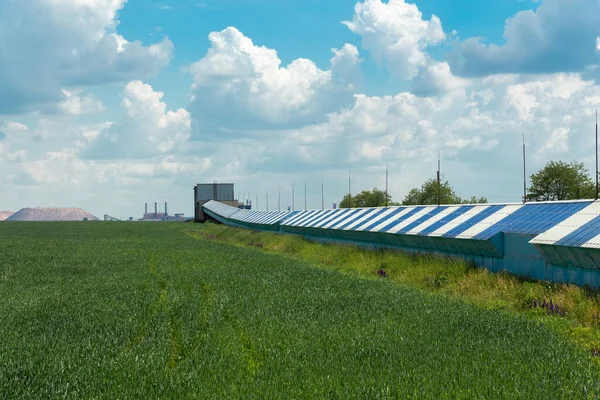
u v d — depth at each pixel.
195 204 161.38
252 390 10.32
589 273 20.20
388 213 43.50
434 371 11.34
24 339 14.60
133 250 48.44
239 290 23.30
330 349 13.15
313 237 55.47
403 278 27.47
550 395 9.91
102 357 12.95
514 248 24.81
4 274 31.14
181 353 13.40
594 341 14.33
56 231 91.38
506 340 13.98
